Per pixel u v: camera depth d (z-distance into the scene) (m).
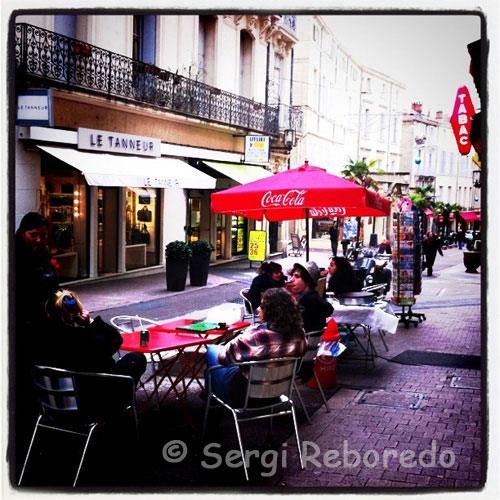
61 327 4.55
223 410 6.04
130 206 17.39
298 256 29.02
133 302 13.38
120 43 16.16
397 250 11.09
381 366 8.03
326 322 6.78
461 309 13.45
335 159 41.19
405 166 57.56
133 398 4.72
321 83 36.56
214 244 22.59
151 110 17.09
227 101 21.73
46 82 13.24
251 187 7.16
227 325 6.17
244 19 23.36
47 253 5.23
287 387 4.98
